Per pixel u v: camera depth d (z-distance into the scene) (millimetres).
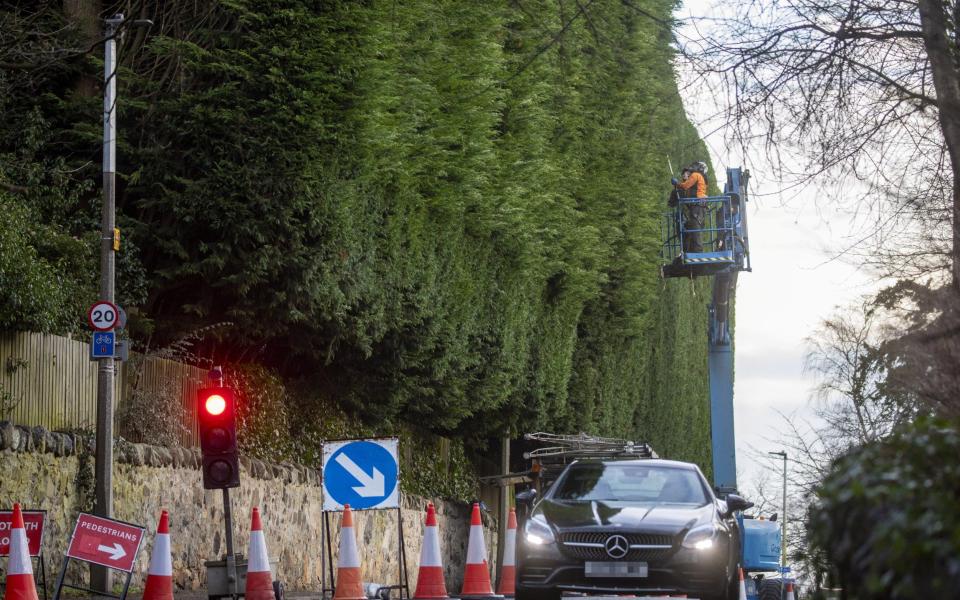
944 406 24406
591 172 90500
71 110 54125
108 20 42250
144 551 44469
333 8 54781
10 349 40531
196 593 45219
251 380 55969
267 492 54344
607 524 35188
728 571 35531
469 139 68062
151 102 53719
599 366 98750
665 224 104500
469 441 87062
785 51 25281
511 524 46094
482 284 74750
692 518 35656
